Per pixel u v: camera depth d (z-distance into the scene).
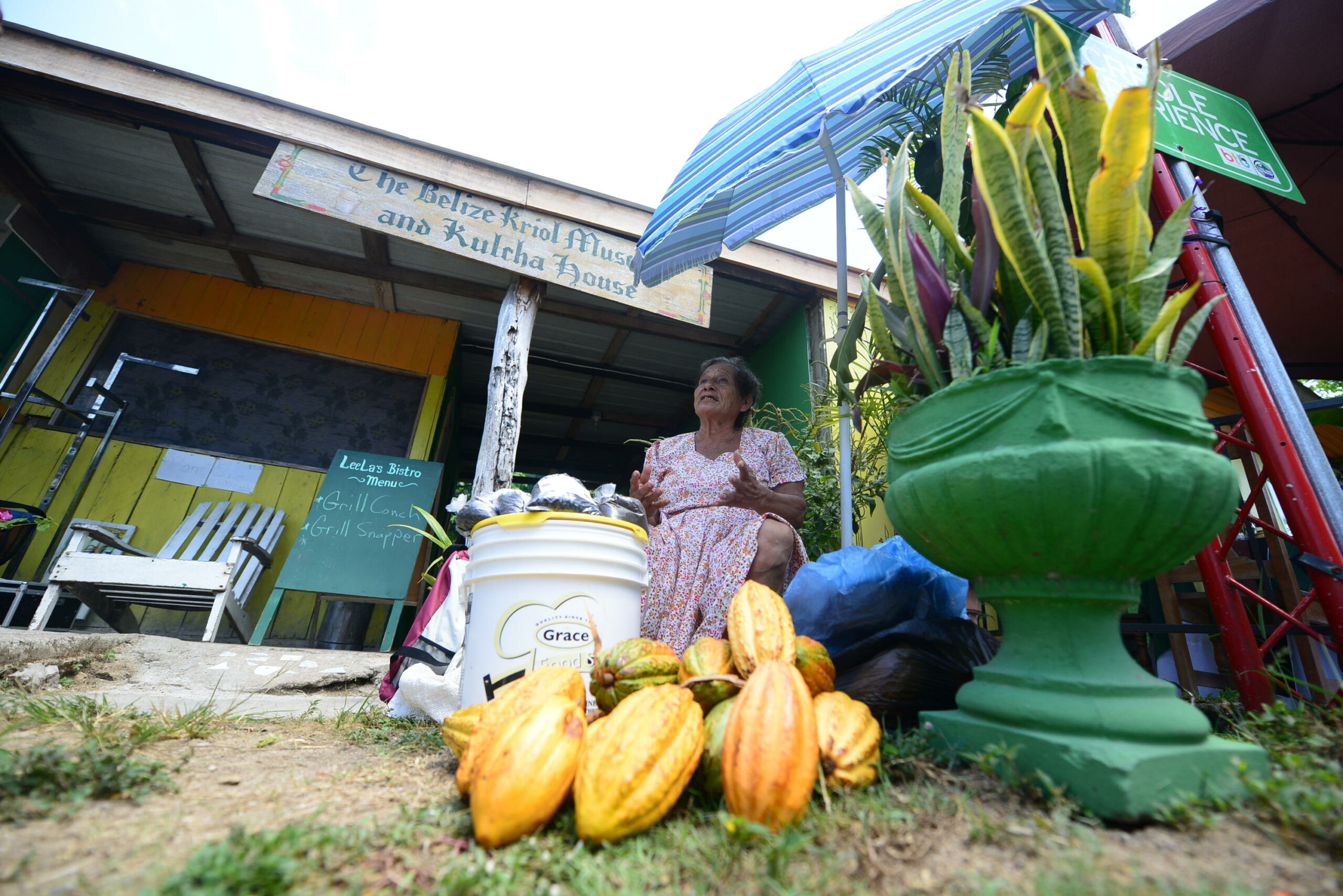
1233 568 3.16
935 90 2.63
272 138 4.62
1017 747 1.11
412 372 6.75
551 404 9.14
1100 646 1.18
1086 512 1.10
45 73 4.30
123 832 0.95
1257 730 1.45
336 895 0.78
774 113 2.31
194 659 3.21
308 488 6.09
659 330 6.82
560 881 0.84
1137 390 1.14
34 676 2.63
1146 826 0.95
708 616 2.04
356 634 5.62
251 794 1.19
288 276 6.46
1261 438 2.02
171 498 5.68
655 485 2.63
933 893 0.75
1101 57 2.44
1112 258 1.31
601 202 5.06
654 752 0.99
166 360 6.15
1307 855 0.81
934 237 1.65
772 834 0.87
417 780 1.35
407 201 4.54
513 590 1.74
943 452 1.29
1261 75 3.28
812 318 6.05
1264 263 4.34
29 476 5.38
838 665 1.72
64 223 5.68
